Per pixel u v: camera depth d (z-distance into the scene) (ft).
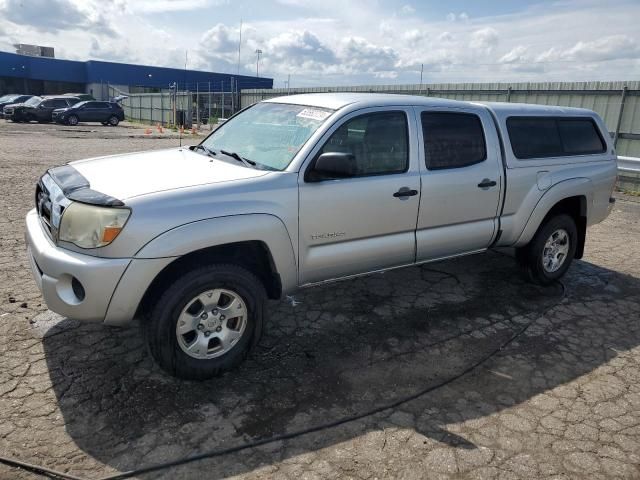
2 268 17.49
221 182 11.34
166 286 10.84
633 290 18.47
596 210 18.79
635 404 11.49
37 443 9.38
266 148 13.24
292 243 12.08
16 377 11.34
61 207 10.74
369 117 13.35
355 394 11.44
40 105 106.32
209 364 11.39
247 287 11.53
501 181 15.79
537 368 12.89
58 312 10.64
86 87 194.90
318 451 9.59
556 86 44.83
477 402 11.35
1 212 24.93
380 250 13.73
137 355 12.46
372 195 13.14
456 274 19.29
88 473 8.77
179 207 10.57
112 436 9.69
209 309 11.27
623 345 14.28
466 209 15.19
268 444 9.71
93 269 10.02
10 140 64.54
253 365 12.43
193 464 9.12
